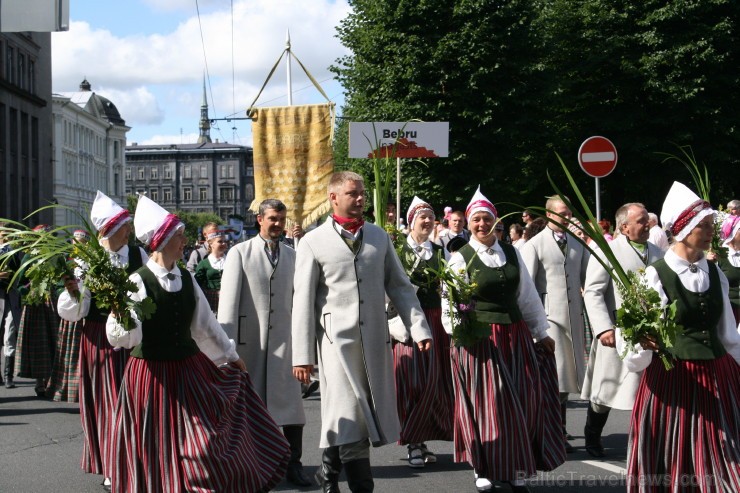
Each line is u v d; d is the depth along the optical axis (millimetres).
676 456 4586
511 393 5551
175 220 5027
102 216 6199
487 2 25297
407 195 25906
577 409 8977
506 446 5465
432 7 25438
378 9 26219
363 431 5246
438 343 6844
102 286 4773
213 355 5297
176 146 130500
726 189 29328
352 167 26734
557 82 26156
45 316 10000
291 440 6285
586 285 6676
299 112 9266
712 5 26469
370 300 5352
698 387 4570
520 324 5809
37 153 57375
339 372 5277
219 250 11328
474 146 25734
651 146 27109
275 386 6320
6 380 11008
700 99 26375
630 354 4684
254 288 6418
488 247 5859
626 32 27578
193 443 4809
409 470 6527
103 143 92812
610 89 27969
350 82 27375
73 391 7309
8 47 52844
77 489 6098
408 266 6922
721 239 7516
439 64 25422
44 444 7617
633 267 6668
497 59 25203
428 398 6602
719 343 4684
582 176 29562
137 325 4824
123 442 4953
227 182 127812
